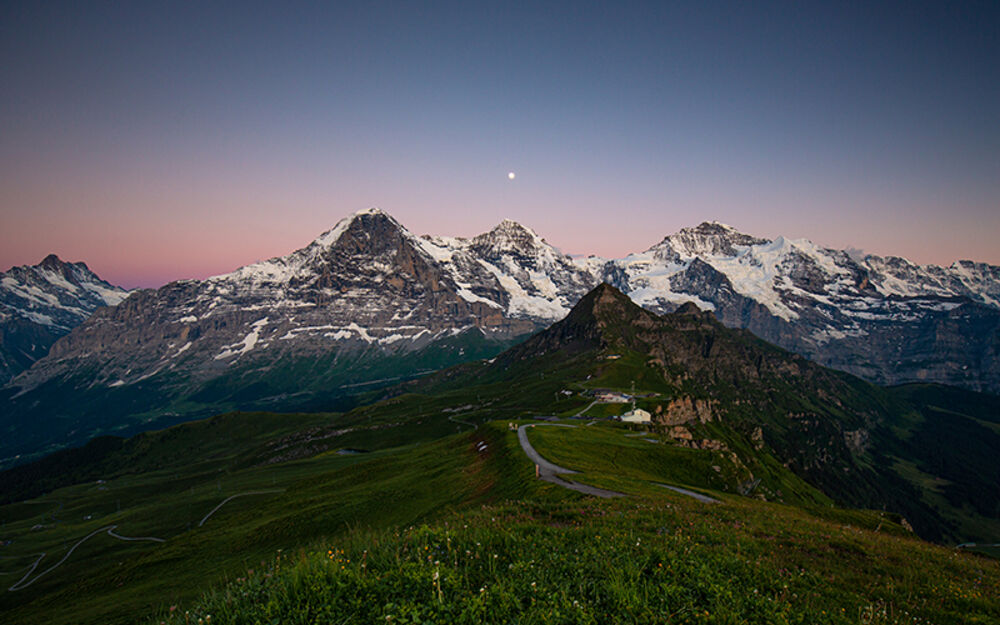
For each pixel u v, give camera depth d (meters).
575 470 64.25
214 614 12.47
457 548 16.23
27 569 135.12
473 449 102.44
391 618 11.56
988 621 16.05
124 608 61.81
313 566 13.84
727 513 31.41
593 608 12.82
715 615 13.02
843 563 22.25
